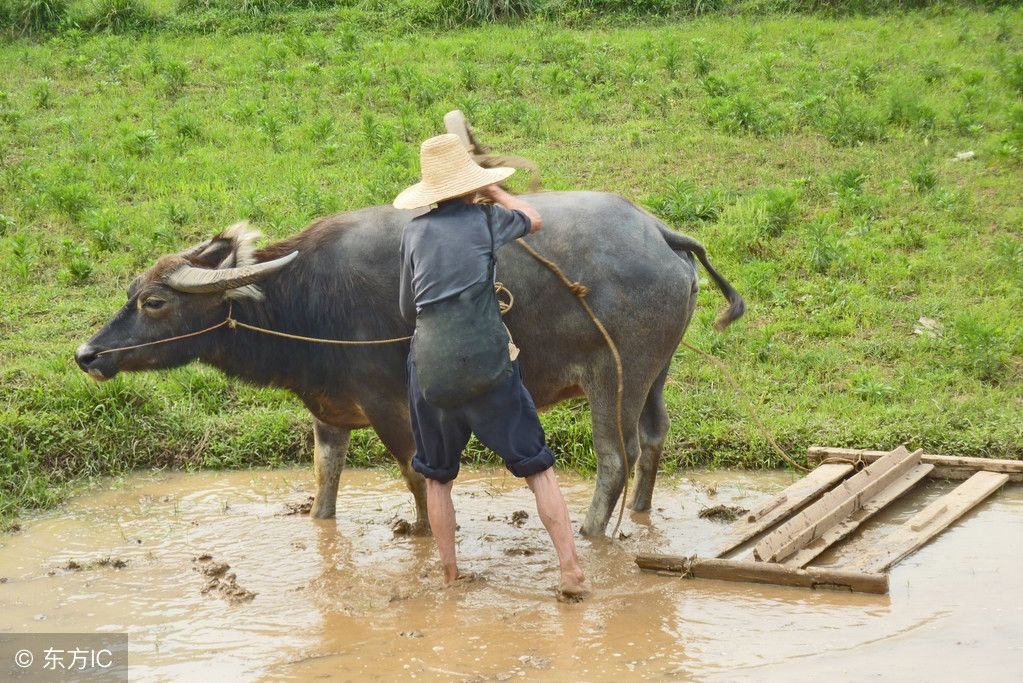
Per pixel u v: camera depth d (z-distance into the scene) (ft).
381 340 21.48
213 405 29.04
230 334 22.31
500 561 21.47
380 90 52.90
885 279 35.01
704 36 60.85
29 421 26.71
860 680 16.30
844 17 64.90
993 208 39.45
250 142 46.83
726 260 36.19
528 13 65.46
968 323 30.42
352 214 22.45
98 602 19.84
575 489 25.55
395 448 22.18
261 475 26.89
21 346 30.71
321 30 63.52
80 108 51.08
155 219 38.81
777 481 25.81
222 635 18.44
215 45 60.85
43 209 39.93
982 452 26.30
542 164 43.60
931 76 52.95
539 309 21.11
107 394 27.78
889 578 19.92
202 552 22.21
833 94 50.80
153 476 26.81
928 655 17.04
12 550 22.43
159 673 17.08
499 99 51.57
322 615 19.16
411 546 22.40
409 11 64.90
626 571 20.75
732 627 18.24
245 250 21.99
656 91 52.11
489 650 17.62
